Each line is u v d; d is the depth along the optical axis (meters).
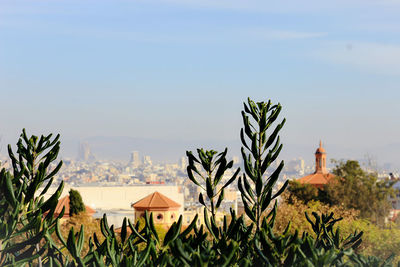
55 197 6.21
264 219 6.14
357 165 70.12
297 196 72.62
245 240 6.45
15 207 6.09
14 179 6.45
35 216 6.23
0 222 5.99
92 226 35.69
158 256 6.14
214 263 5.64
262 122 6.93
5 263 6.16
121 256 6.42
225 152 6.95
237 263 5.99
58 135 6.80
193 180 6.93
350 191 67.88
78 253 6.00
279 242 5.70
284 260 5.70
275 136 6.89
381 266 5.84
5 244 6.04
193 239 6.43
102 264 5.77
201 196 6.91
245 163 6.84
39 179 6.40
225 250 6.20
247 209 6.73
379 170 70.81
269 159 6.81
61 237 6.02
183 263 5.60
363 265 5.76
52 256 6.21
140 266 6.01
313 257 5.52
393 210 68.12
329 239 7.00
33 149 6.78
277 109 6.95
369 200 66.56
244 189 6.87
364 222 35.62
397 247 28.94
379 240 29.62
